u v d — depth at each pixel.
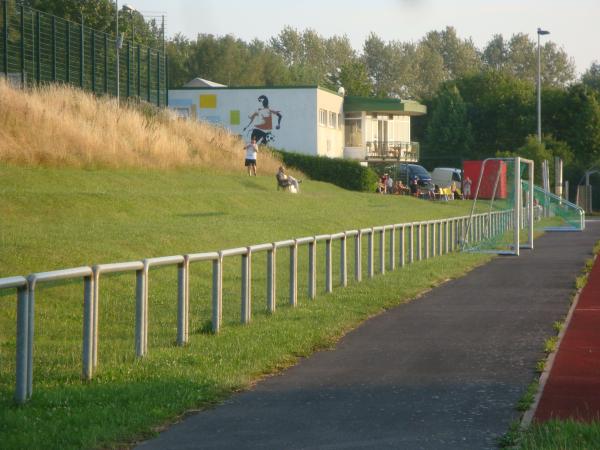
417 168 132.12
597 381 17.92
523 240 66.12
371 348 22.38
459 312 28.89
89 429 14.18
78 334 24.80
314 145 124.12
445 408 15.96
